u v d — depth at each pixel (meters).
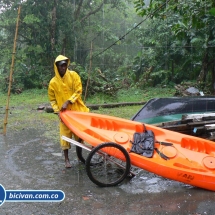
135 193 3.97
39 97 15.92
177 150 4.39
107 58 22.89
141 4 8.00
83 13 21.73
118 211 3.50
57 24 19.31
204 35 13.21
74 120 4.64
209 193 3.98
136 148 4.32
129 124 4.75
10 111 10.91
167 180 4.43
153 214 3.42
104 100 13.30
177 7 7.77
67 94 4.79
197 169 4.13
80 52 21.70
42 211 3.52
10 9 19.31
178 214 3.42
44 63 20.55
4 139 6.85
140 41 19.83
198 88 14.12
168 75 18.73
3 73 21.23
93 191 4.04
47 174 4.68
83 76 13.31
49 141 6.67
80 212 3.48
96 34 22.66
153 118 5.41
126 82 19.62
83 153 5.71
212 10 6.07
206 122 4.97
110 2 22.16
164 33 17.30
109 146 4.01
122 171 4.66
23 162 5.27
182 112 5.50
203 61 14.45
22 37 22.42
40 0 18.75
